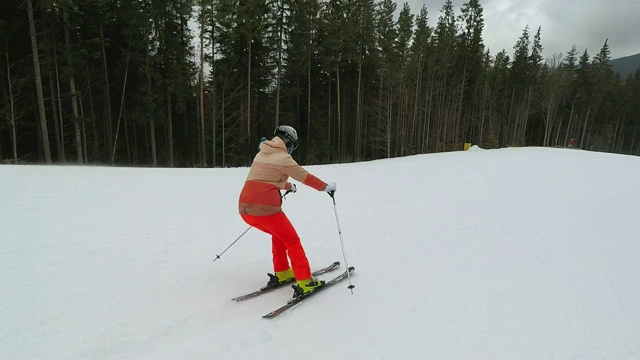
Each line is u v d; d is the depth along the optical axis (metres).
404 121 36.25
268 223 3.02
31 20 15.87
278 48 24.50
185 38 22.92
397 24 31.78
